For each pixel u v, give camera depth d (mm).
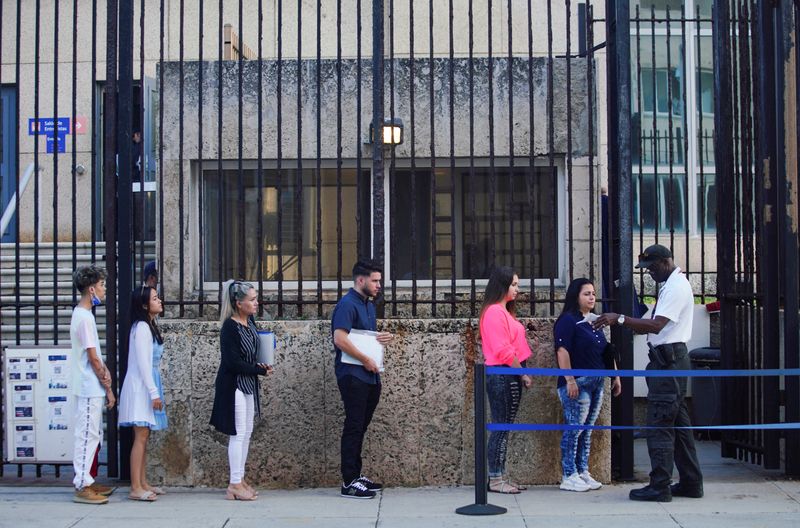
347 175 8984
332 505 7336
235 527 6734
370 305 7688
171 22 11789
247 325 7582
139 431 7539
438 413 7961
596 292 8578
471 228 8070
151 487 7766
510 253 8477
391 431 7957
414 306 8062
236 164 8938
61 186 11508
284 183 9000
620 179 8055
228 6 11844
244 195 8703
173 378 7961
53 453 7992
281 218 8180
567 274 8734
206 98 8805
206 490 7902
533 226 8070
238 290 7445
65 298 10312
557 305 8812
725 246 8961
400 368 7961
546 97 8750
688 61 11828
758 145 8797
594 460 8039
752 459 8812
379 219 8109
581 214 8750
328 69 8867
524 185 8930
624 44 8102
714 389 9992
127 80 8219
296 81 8844
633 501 7418
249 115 8797
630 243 8039
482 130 8758
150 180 10430
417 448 7953
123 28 8250
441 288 8789
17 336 8109
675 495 7582
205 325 7969
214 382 7957
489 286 7691
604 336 7824
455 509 7164
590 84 8070
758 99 8836
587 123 8727
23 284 10438
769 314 8227
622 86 8078
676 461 7551
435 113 8852
